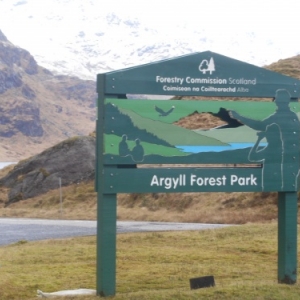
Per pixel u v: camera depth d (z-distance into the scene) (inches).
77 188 2425.0
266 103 452.8
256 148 451.5
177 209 1862.7
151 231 1218.0
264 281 519.5
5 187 2694.4
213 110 444.5
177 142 438.9
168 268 678.5
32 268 700.0
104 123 426.6
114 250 429.4
